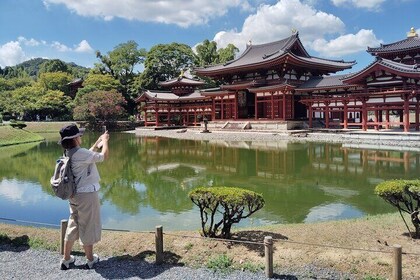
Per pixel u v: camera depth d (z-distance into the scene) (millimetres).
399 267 4887
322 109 36594
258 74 46781
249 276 5352
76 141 5477
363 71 31328
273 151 24641
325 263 5648
